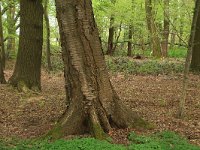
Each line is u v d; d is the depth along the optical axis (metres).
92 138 8.99
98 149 8.27
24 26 16.67
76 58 9.88
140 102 14.25
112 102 10.14
